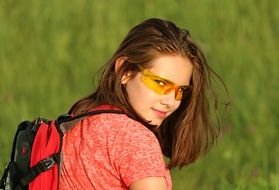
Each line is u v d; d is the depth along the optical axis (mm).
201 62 8430
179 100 8383
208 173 16469
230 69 21281
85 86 20766
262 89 20250
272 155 17438
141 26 8391
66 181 8258
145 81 8242
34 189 8180
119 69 8367
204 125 8859
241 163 17250
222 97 18938
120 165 7992
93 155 8109
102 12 24891
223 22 23953
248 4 24688
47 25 24359
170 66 8195
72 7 25016
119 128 8094
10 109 18688
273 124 18594
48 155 8219
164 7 24938
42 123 8641
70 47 23172
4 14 24938
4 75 21031
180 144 8875
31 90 20250
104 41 22922
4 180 8672
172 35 8266
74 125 8406
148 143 8008
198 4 24875
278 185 15148
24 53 22578
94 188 8133
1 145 16969
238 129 18344
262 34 23453
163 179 7938
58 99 19625
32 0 25391
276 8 24859
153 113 8336
